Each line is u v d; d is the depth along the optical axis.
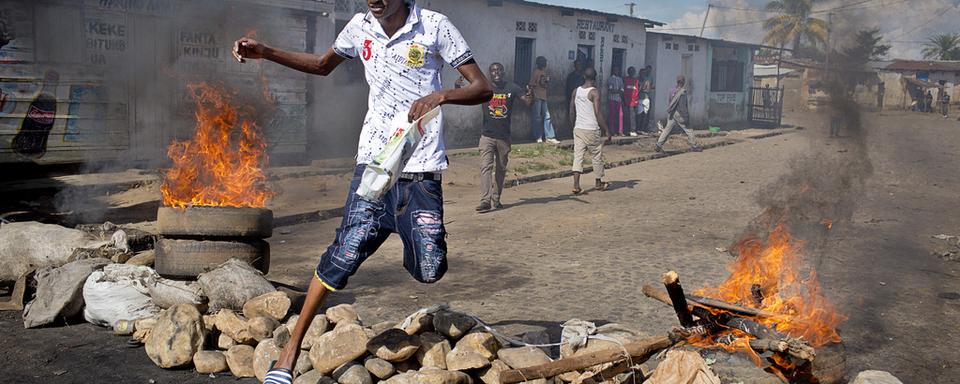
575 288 6.05
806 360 3.49
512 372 3.52
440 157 3.75
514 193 12.05
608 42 23.08
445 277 6.39
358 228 3.68
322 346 3.87
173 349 4.21
